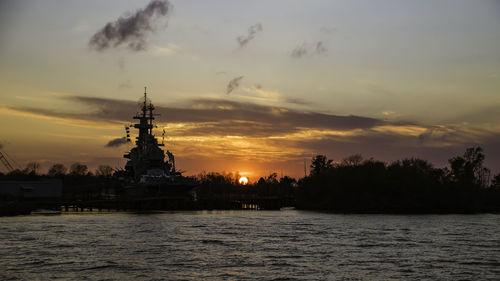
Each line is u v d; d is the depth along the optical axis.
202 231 79.12
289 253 57.09
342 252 57.94
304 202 172.25
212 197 157.88
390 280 43.88
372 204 151.62
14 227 81.06
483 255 56.06
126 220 98.94
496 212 153.12
